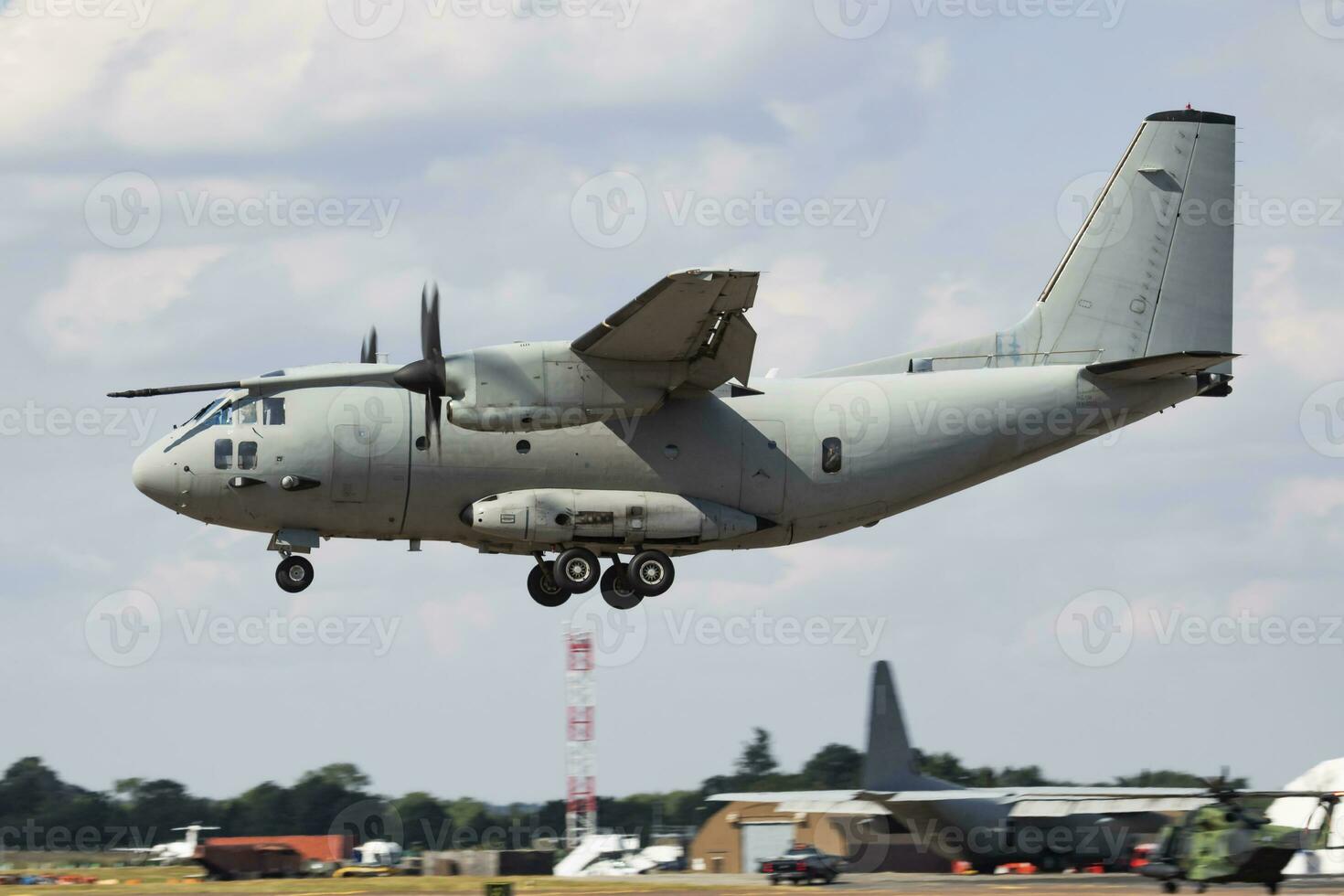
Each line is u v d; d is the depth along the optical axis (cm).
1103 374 8150
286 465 7519
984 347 8425
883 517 8288
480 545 7969
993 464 8244
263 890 6756
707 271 6538
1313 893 6706
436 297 7362
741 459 7856
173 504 7606
